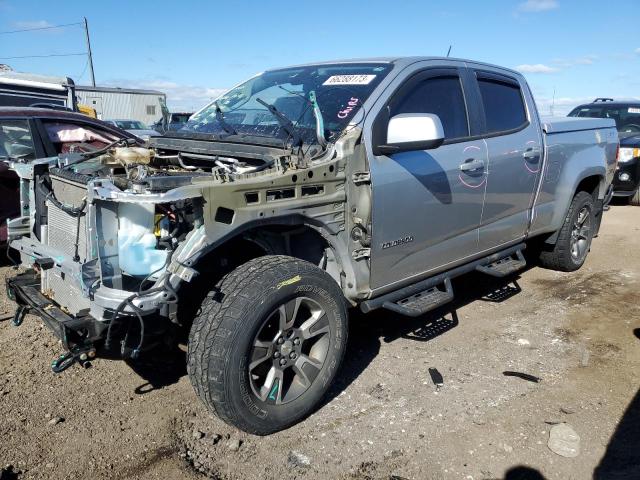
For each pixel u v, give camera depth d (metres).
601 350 4.22
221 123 4.08
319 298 3.16
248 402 2.90
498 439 3.10
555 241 5.87
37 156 6.06
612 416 3.33
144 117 30.36
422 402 3.47
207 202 2.75
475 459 2.93
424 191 3.80
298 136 3.52
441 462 2.90
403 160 3.66
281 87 4.24
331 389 3.62
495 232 4.69
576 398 3.53
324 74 4.16
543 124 5.16
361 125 3.47
